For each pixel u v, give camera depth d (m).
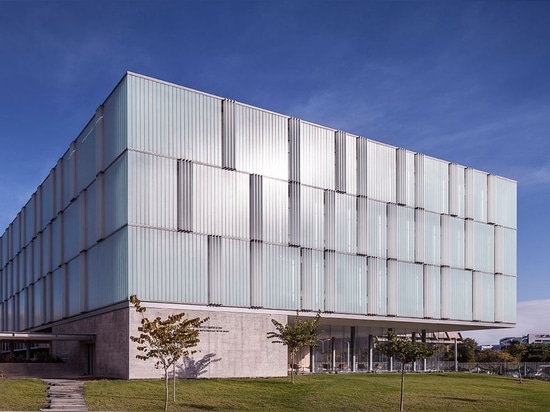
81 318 45.97
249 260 42.38
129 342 36.31
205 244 40.38
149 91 39.38
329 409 29.89
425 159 55.59
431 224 55.06
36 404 27.23
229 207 41.91
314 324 38.84
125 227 37.69
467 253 57.69
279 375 42.53
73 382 33.72
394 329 58.28
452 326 57.84
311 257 45.84
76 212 48.72
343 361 53.53
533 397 37.16
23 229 70.25
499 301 59.75
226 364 40.00
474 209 59.09
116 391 31.12
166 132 39.69
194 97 41.31
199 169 40.78
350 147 49.94
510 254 61.91
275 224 44.12
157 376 36.75
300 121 46.78
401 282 51.75
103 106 43.31
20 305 69.69
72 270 49.25
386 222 51.59
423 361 60.50
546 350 83.38
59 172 54.66
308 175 46.69
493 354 87.12
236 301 41.19
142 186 38.25
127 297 36.81
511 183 63.47
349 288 47.94
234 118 43.06
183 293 38.84
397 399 33.22
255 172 43.66
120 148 39.31
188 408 28.19
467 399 34.72
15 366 42.38
